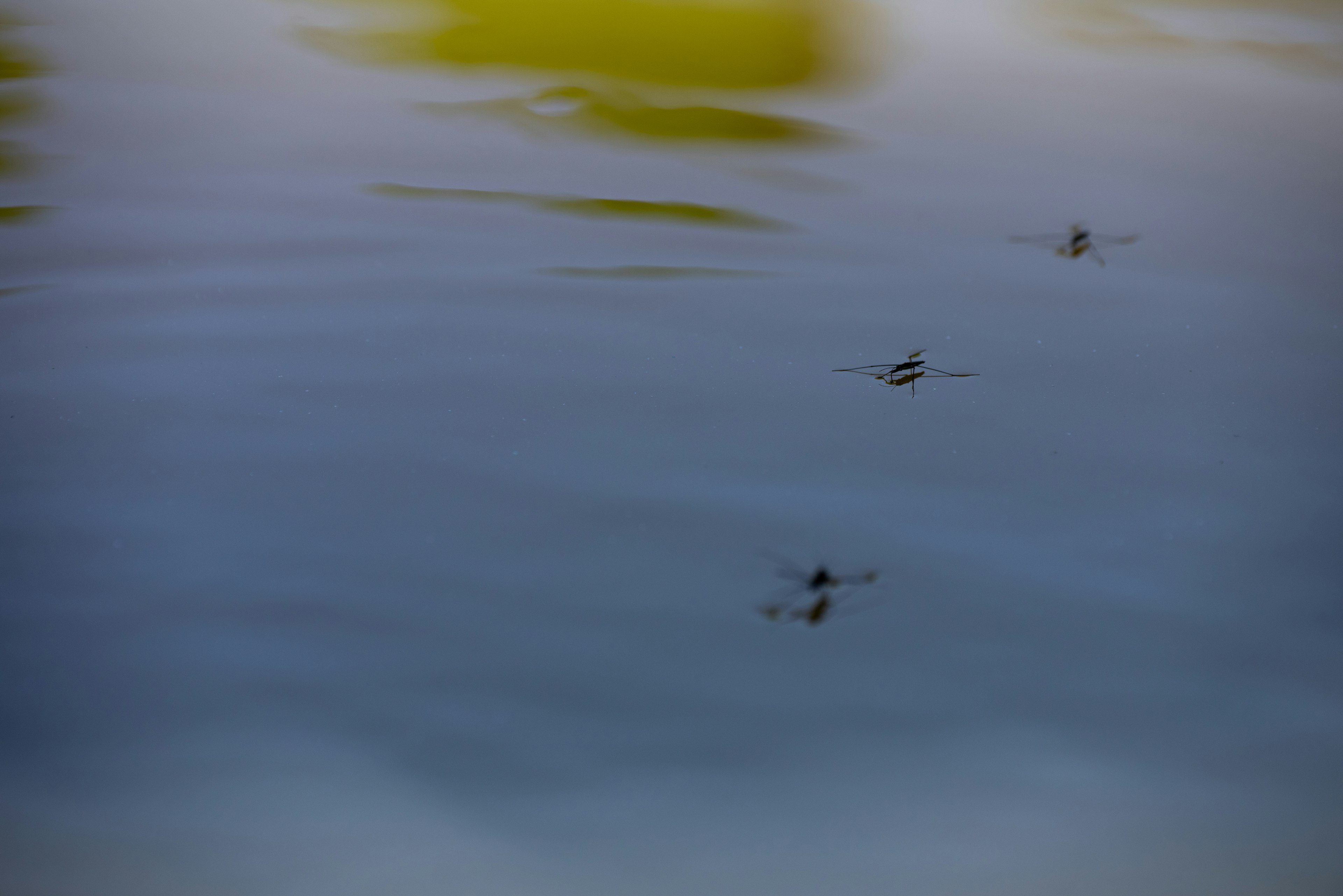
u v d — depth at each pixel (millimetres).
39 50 1250
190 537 1109
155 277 1163
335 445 1128
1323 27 1316
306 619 1098
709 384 1143
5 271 1161
